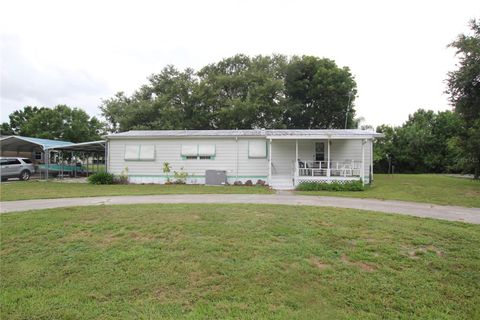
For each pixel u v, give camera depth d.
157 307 3.31
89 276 4.06
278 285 3.78
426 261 4.53
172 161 18.38
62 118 37.53
